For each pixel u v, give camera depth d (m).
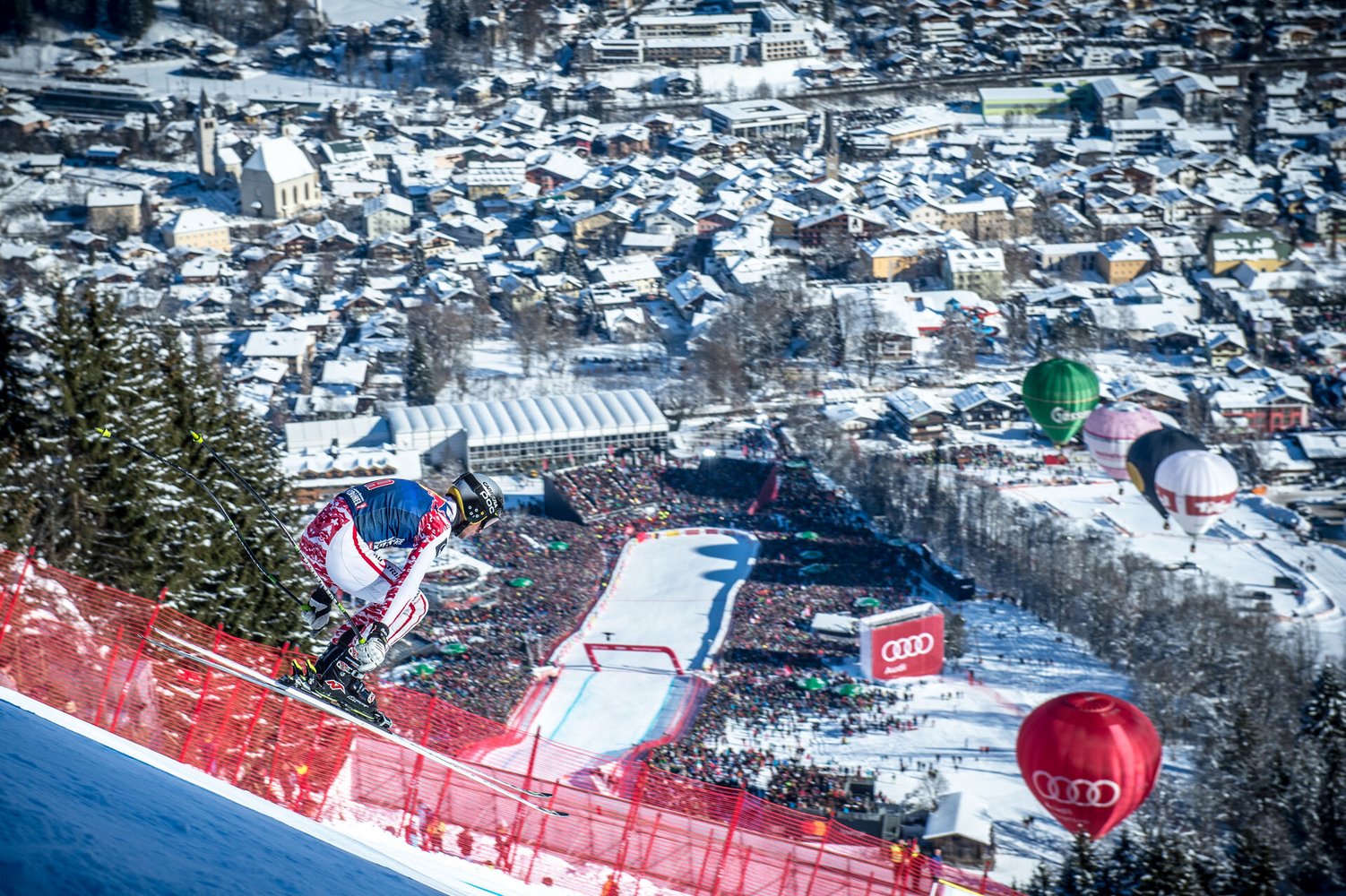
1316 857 68.56
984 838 64.62
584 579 110.38
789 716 84.19
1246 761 72.50
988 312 190.75
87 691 23.83
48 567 25.36
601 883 25.56
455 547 115.56
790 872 29.75
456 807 25.42
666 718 85.06
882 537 118.75
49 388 41.09
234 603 39.34
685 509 126.00
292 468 132.88
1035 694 88.44
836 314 181.25
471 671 90.31
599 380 174.25
